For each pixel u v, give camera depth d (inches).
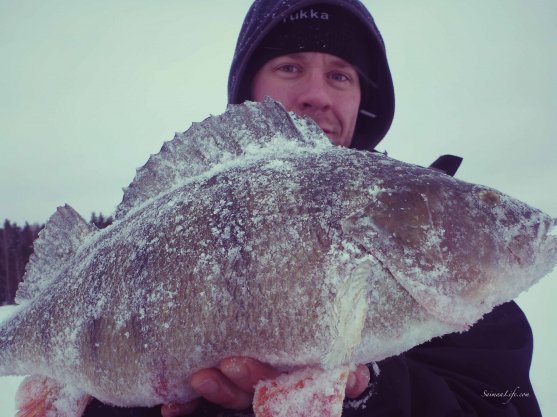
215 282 13.0
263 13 22.6
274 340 12.6
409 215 13.9
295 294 12.6
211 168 15.9
